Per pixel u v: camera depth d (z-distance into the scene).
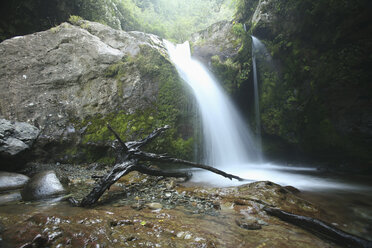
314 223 2.00
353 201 3.07
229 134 6.71
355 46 5.52
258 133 7.38
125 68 5.43
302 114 6.54
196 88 6.11
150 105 5.26
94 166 4.64
